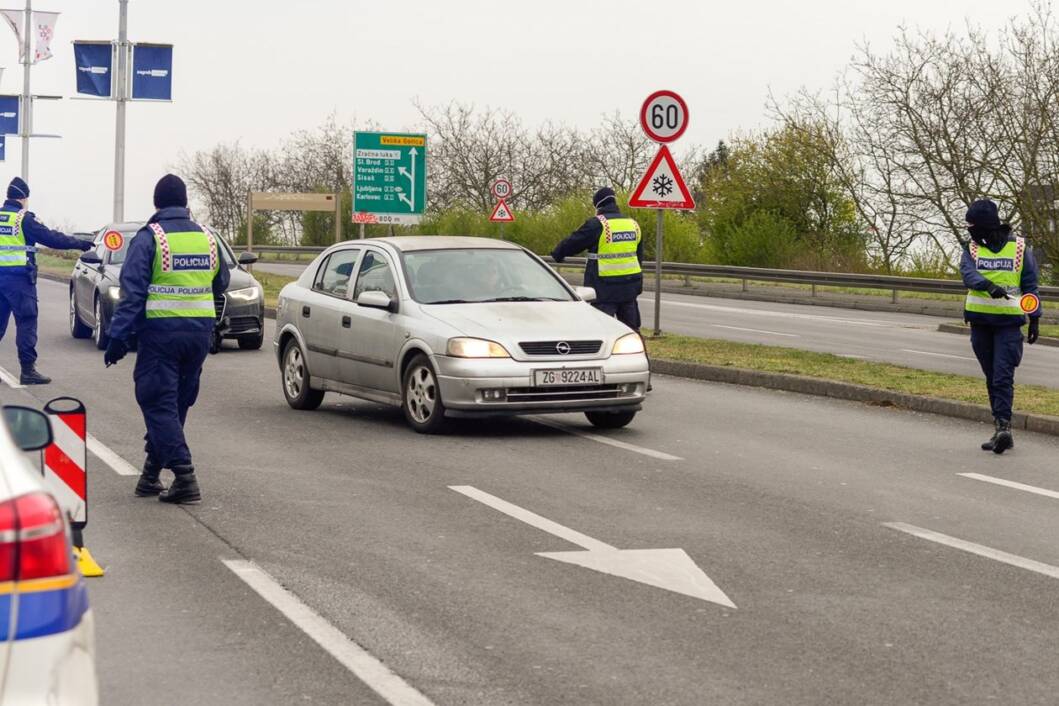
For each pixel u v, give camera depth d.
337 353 14.98
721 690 6.15
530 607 7.49
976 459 12.59
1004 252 12.91
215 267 10.41
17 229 17.70
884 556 8.80
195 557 8.55
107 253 24.20
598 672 6.38
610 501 10.45
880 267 46.81
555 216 58.19
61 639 3.86
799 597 7.77
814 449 13.05
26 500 3.84
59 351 22.78
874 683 6.27
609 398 13.65
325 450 12.76
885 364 19.53
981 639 7.00
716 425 14.66
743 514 10.04
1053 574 8.38
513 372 13.28
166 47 43.31
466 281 14.55
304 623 7.12
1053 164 41.25
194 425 14.34
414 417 13.87
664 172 22.25
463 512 9.99
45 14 61.97
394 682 6.19
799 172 52.09
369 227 65.81
